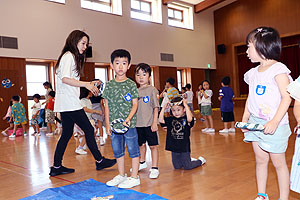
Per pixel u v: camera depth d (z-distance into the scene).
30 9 8.39
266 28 1.55
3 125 8.18
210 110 5.61
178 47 12.80
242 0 13.50
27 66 8.98
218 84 14.62
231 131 5.41
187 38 13.23
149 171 2.72
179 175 2.52
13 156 3.86
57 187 2.29
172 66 12.47
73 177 2.63
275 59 1.55
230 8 13.98
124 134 2.29
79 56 2.66
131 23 10.95
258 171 1.68
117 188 2.20
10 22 8.04
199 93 6.35
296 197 1.87
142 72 2.62
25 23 8.30
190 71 13.39
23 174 2.82
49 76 9.43
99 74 10.59
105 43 10.12
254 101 1.60
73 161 3.36
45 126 8.20
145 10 11.74
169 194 2.02
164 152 3.64
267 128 1.45
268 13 12.66
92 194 2.08
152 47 11.67
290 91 1.40
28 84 9.01
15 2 8.12
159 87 11.91
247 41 1.60
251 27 13.27
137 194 2.03
